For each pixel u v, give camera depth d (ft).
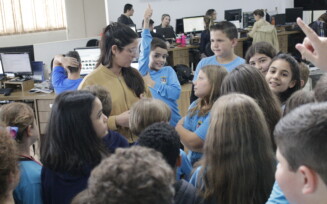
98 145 4.38
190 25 28.76
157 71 9.36
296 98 4.53
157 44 9.21
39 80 15.89
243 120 3.91
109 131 5.42
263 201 3.91
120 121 6.03
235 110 3.95
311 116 2.15
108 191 2.07
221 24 8.75
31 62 15.80
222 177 3.88
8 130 4.03
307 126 2.11
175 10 33.22
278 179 2.29
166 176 2.20
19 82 15.28
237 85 5.13
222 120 3.95
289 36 28.55
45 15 24.81
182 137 5.72
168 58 23.12
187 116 6.39
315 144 2.05
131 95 6.64
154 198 2.08
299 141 2.11
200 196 3.92
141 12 31.94
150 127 3.99
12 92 15.21
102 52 6.48
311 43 3.04
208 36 23.20
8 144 3.46
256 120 3.97
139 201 2.05
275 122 4.91
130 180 2.08
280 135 2.25
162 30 25.11
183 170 5.42
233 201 3.89
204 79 5.97
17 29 23.89
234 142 3.85
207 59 9.30
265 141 3.96
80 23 25.99
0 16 23.18
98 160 4.31
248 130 3.88
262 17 26.71
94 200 2.13
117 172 2.13
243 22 31.14
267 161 3.93
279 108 5.13
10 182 3.43
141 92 6.77
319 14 35.68
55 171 4.31
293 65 6.57
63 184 4.27
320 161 2.03
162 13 32.76
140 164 2.19
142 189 2.06
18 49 16.47
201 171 4.11
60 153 4.26
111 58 6.39
